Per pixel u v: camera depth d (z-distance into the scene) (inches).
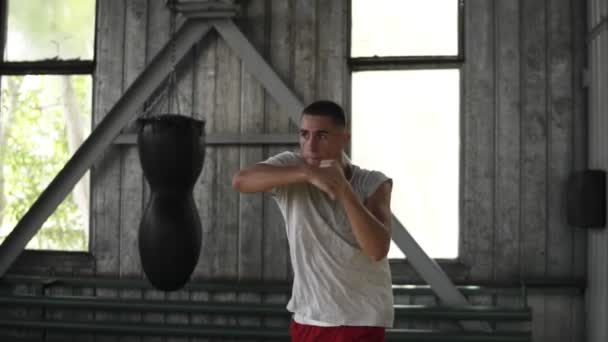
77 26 200.5
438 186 185.3
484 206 181.3
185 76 193.8
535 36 180.7
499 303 179.3
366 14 188.9
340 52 187.9
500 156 181.2
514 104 181.0
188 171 145.3
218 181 191.5
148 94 187.5
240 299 188.7
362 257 78.5
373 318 77.8
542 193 179.5
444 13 185.5
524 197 180.1
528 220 179.6
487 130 181.9
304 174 74.3
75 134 199.8
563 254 178.1
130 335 184.1
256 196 189.9
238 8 184.2
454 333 171.0
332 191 73.4
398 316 172.9
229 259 190.4
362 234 73.9
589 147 175.5
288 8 190.5
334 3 188.7
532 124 180.2
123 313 192.9
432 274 175.0
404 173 186.9
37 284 191.8
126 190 194.2
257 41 191.8
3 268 191.3
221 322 189.9
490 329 176.2
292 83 189.9
